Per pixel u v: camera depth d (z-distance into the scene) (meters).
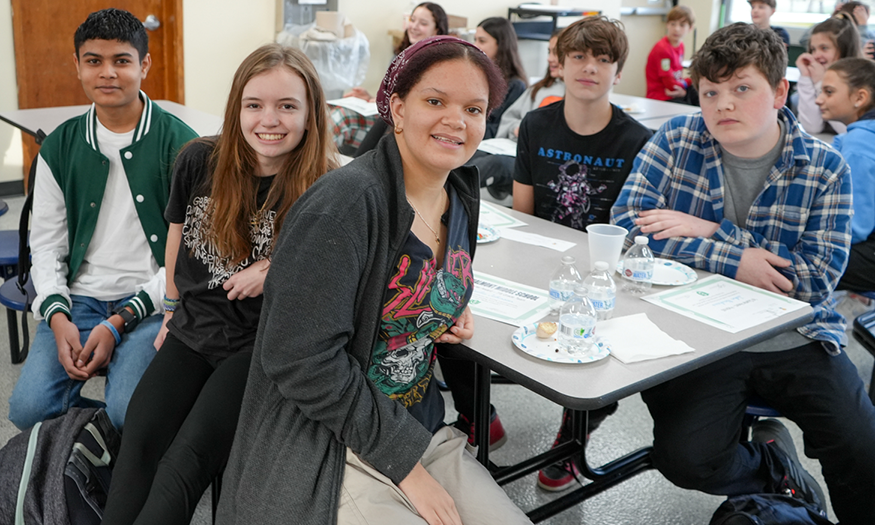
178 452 1.40
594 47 2.16
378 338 1.29
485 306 1.57
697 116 1.96
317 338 1.15
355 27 5.60
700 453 1.68
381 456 1.21
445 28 4.56
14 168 4.64
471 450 1.71
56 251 1.97
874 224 2.41
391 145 1.25
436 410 1.46
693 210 1.96
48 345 1.86
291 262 1.15
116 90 1.90
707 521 2.02
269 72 1.54
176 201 1.67
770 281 1.76
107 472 1.54
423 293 1.29
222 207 1.59
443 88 1.19
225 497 1.27
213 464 1.42
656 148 2.00
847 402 1.69
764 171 1.85
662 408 1.75
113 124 1.97
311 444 1.21
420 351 1.36
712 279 1.78
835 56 3.79
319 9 5.45
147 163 1.95
